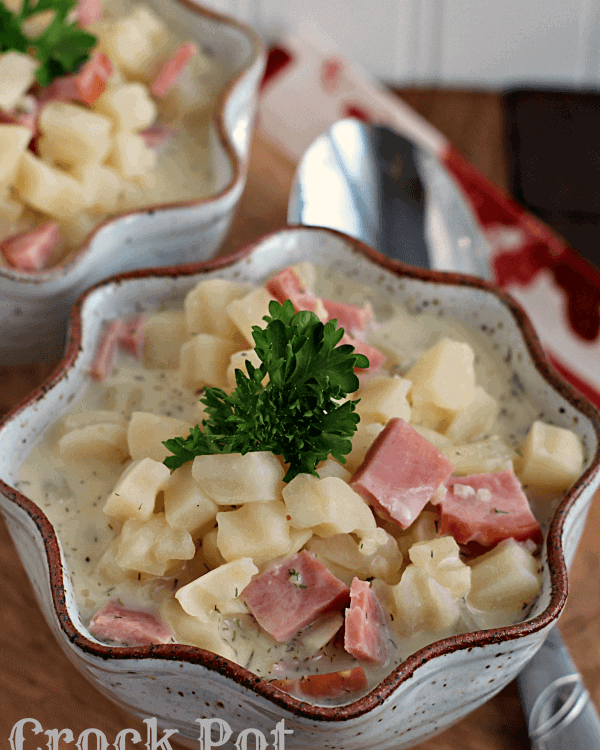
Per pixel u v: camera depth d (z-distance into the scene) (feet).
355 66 1.83
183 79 1.45
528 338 1.21
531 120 1.84
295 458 1.05
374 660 1.02
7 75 1.30
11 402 1.37
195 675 0.99
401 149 1.56
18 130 1.27
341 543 1.06
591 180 1.77
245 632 1.05
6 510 1.09
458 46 1.99
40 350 1.35
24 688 1.19
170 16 1.52
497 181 1.76
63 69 1.34
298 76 1.72
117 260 1.32
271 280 1.17
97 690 1.14
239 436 1.04
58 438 1.16
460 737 1.17
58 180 1.30
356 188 1.52
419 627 1.05
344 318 1.20
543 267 1.62
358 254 1.27
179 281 1.24
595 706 1.20
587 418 1.15
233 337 1.18
